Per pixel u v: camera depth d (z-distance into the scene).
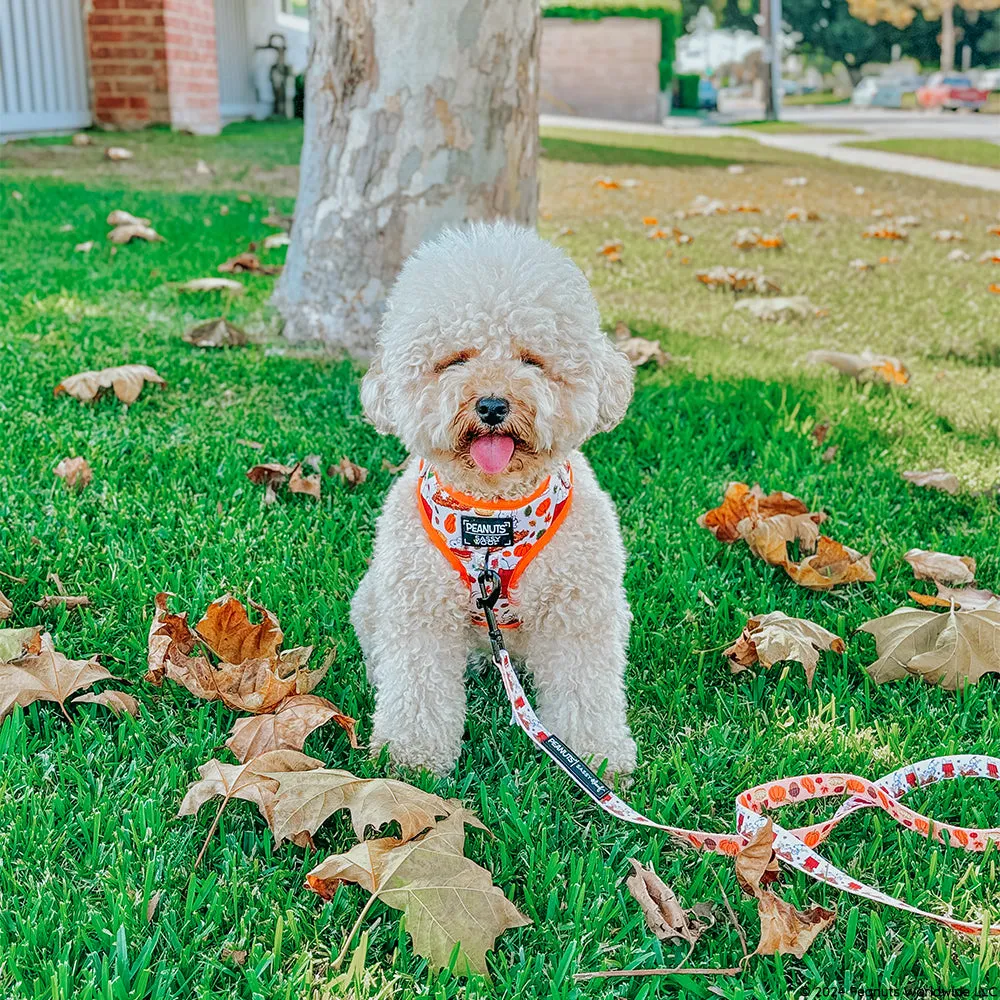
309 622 1.08
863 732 0.95
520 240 0.88
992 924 0.74
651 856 0.79
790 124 10.91
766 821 0.79
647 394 1.74
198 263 2.54
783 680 1.02
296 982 0.67
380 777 0.87
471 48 1.72
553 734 0.92
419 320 0.84
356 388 1.71
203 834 0.80
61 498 1.30
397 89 1.74
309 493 1.36
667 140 7.05
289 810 0.77
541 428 0.82
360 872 0.72
